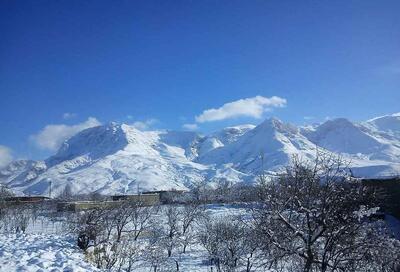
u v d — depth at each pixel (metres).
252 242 26.98
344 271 15.23
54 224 60.56
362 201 15.85
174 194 108.25
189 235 49.03
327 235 15.16
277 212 15.32
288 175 15.87
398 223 31.52
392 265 15.80
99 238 27.70
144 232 47.69
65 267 13.84
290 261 19.41
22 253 17.34
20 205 84.00
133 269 26.05
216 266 34.88
